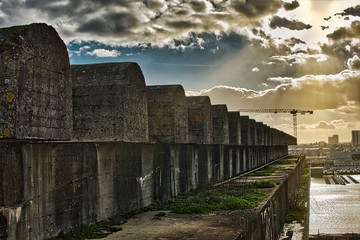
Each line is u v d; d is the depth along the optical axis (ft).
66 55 30.81
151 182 46.26
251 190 61.57
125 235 32.48
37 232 27.30
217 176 77.05
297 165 141.49
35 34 27.40
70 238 30.12
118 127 39.63
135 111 42.50
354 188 210.38
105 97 39.75
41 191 27.78
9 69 25.86
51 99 29.09
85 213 33.27
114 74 40.24
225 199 50.29
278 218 63.10
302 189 129.59
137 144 42.68
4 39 26.14
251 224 37.93
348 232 99.76
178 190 55.11
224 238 31.53
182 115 57.06
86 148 33.50
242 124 107.76
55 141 29.91
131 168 41.47
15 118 25.84
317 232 99.91
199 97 69.92
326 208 140.15
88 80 40.42
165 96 54.08
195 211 42.78
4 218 24.73
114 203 37.96
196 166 63.67
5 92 25.86
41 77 28.09
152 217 40.14
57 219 29.60
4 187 24.72
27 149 26.50
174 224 36.94
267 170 111.34
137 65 42.75
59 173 29.89
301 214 83.66
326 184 237.86
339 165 387.34
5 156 24.86
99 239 31.14
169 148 51.90
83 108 40.06
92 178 34.32
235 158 93.56
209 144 71.46
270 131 160.97
